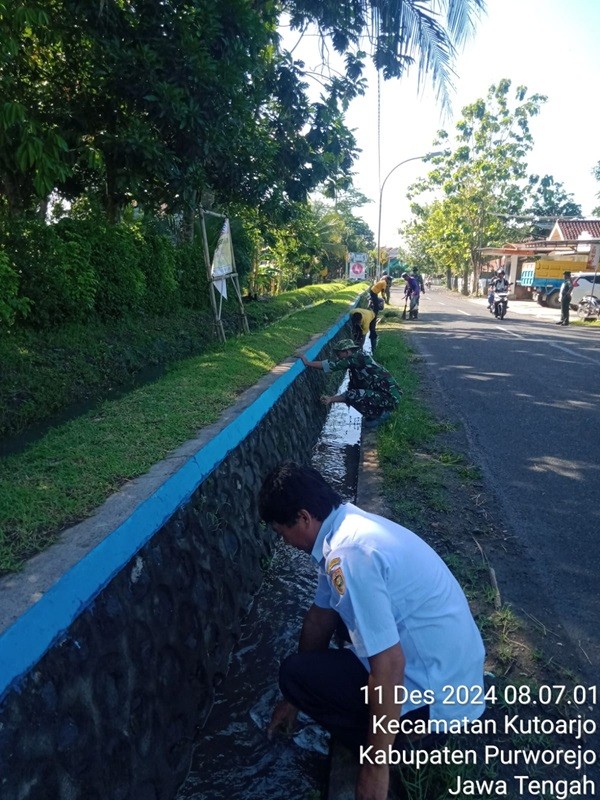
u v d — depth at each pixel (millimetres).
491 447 5535
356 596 1758
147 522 2461
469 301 34969
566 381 8719
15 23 4859
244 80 7641
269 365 6121
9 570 1964
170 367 5898
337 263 37188
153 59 6234
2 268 4906
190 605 2621
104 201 8383
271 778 2256
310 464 5695
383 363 9844
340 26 8539
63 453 3125
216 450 3404
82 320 6336
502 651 2684
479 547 3619
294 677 2072
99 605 2037
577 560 3504
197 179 7398
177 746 2266
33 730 1619
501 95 34688
